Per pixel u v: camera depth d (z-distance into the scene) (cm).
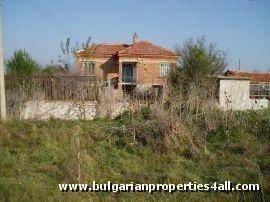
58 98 1686
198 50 3100
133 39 4369
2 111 1484
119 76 3859
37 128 1297
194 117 1339
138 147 1171
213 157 1092
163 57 3909
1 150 1113
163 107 1394
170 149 1149
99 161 1052
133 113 1465
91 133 1270
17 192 791
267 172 956
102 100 1664
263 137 1261
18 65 3111
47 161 1046
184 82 1994
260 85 2489
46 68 2447
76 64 2405
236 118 1380
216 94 1619
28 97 1627
